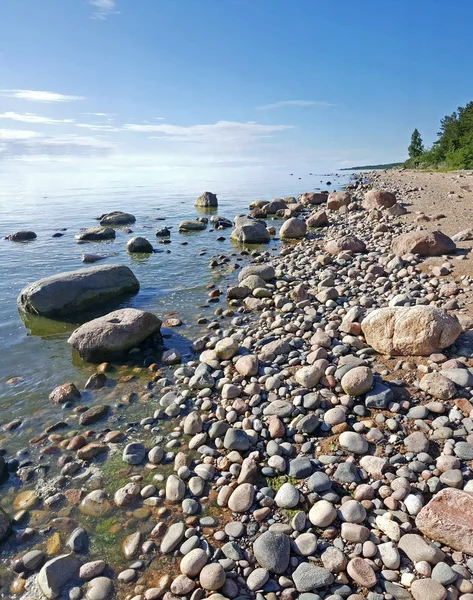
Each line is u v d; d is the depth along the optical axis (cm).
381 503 355
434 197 2158
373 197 1950
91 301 873
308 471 395
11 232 1745
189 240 1578
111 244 1516
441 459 382
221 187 4462
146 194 3731
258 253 1304
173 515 365
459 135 6144
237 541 334
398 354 573
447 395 469
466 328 625
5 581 314
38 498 389
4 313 857
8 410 527
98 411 510
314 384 521
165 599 292
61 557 322
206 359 620
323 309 803
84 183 5759
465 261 972
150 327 683
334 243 1239
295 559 316
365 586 291
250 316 810
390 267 1005
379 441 425
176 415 506
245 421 474
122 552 333
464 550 303
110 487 400
